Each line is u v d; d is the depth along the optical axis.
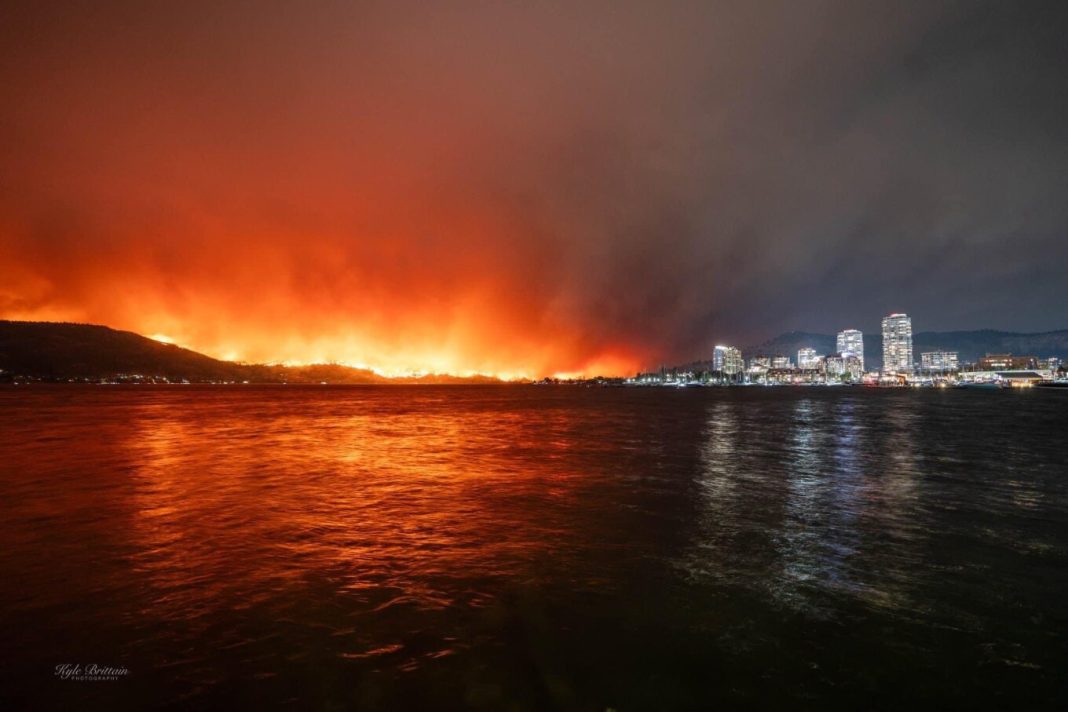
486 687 6.75
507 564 11.13
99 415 62.84
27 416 60.75
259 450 31.06
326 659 7.36
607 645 7.82
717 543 12.71
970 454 29.98
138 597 9.32
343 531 13.60
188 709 6.30
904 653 7.73
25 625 8.28
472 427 49.72
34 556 11.48
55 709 6.29
